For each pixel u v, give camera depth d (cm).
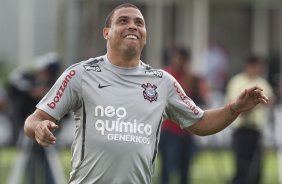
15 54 6188
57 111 1828
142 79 1855
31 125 1811
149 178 1855
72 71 1836
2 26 6194
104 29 1894
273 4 6719
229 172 4950
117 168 1808
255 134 3744
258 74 3816
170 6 6488
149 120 1836
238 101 1889
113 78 1838
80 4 5991
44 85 3356
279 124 4588
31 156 3416
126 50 1831
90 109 1823
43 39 6228
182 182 3641
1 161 4803
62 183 3559
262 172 3828
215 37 6612
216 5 6612
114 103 1820
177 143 3581
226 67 6588
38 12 6209
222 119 1917
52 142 1747
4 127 5369
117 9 1869
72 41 5956
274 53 6725
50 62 3362
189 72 3666
